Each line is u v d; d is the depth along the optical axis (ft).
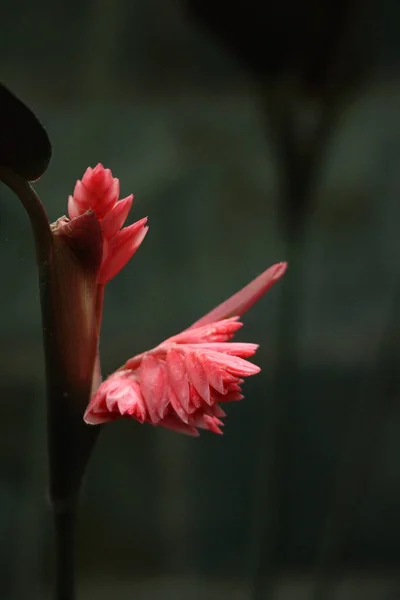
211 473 8.71
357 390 8.55
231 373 2.95
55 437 3.06
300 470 8.62
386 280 8.61
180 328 8.43
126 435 8.66
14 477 8.19
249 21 3.94
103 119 8.53
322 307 8.60
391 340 5.45
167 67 8.53
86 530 8.64
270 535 5.13
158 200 8.52
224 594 8.61
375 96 8.51
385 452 8.54
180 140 8.60
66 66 8.49
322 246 8.63
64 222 3.05
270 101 4.18
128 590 8.59
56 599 3.11
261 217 8.56
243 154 8.58
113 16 8.45
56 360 3.04
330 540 5.41
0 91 2.96
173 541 8.71
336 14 3.97
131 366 3.01
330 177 8.61
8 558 8.08
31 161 2.99
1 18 8.40
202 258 8.52
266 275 3.14
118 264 3.05
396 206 8.64
